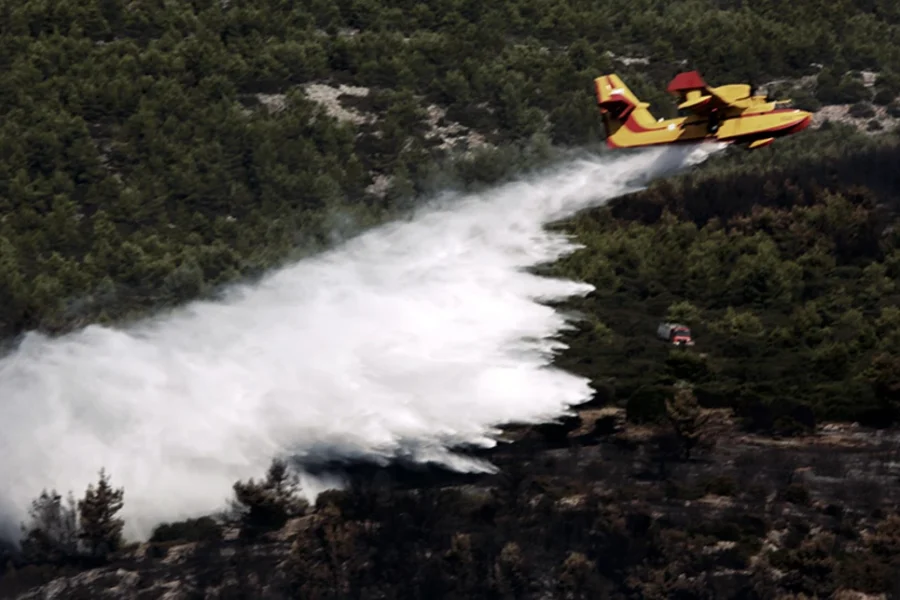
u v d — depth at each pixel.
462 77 171.75
